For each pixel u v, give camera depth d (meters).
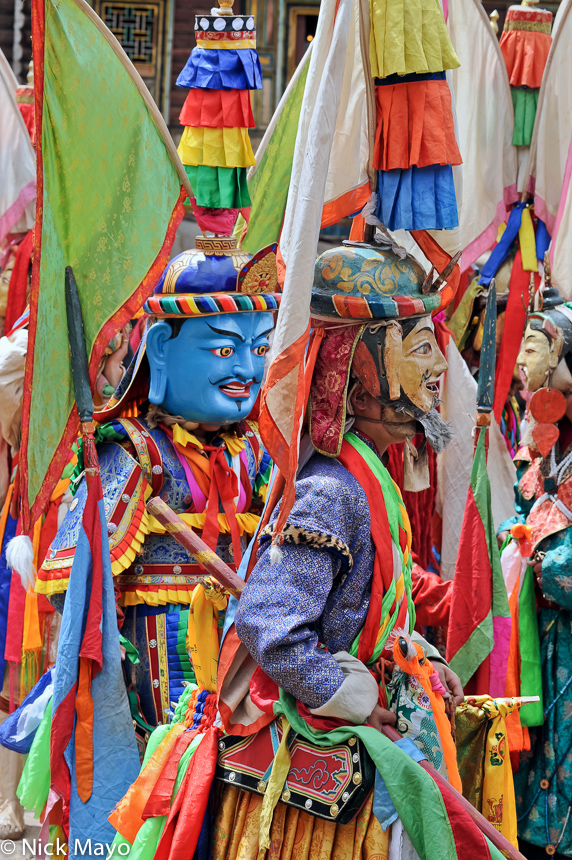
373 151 5.75
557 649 7.97
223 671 5.36
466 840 4.89
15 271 11.24
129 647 6.84
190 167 7.35
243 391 7.29
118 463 6.98
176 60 22.09
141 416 7.41
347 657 5.08
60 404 6.27
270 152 8.28
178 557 7.09
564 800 7.85
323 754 5.03
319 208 4.91
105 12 21.89
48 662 9.14
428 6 5.66
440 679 5.86
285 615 4.95
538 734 7.94
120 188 6.31
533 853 8.09
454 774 5.39
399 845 4.92
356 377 5.52
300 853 5.07
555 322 7.89
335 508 5.16
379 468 5.48
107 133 6.21
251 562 5.64
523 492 8.25
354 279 5.45
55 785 6.01
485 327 7.19
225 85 7.20
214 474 7.23
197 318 7.12
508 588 8.01
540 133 10.59
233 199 7.42
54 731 6.00
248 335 7.25
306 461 5.49
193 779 5.29
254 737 5.27
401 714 5.20
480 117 10.63
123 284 6.35
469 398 9.73
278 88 21.77
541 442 7.89
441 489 9.80
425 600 7.66
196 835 5.15
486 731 6.23
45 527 8.76
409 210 5.70
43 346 6.13
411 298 5.46
